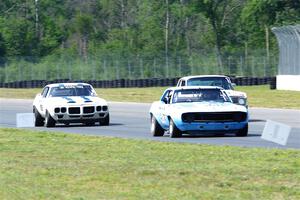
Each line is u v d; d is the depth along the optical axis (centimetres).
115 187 3009
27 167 3603
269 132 4688
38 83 15625
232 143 4669
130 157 3906
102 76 17162
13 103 10844
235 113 5038
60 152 4228
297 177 3133
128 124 6662
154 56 17550
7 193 2895
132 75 17000
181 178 3175
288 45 12481
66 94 6675
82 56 18862
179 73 17075
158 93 12356
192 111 5006
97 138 5075
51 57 18688
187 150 4162
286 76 12575
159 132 5381
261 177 3148
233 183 3031
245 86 14362
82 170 3466
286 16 18062
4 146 4619
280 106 8906
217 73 17062
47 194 2867
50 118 6366
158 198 2748
